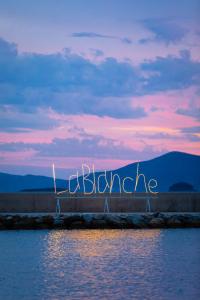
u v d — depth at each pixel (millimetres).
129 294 30094
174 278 33844
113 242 48219
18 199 59594
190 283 32531
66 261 39375
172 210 61969
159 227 58062
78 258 40594
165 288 31375
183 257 41000
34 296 29641
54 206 60062
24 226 56562
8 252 43062
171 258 40594
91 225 57062
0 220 57031
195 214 61125
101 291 30688
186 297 29547
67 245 46531
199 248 45156
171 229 57719
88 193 60719
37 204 59844
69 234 53406
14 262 39000
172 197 61938
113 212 61219
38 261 39312
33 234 53188
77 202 60594
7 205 59562
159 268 36844
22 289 31094
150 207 61719
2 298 29281
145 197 61438
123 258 40625
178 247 45562
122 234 53594
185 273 35250
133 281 33031
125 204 61406
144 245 46688
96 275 34625
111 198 61094
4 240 49312
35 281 32969
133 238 50812
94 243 47562
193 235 53000
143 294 30094
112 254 42281
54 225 56906
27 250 43969
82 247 45500
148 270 36188
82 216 57688
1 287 31500
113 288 31344
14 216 57562
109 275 34625
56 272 35562
